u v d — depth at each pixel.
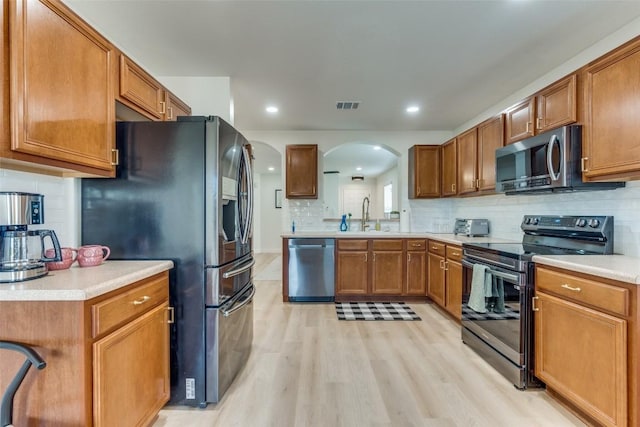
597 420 1.62
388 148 4.99
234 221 2.21
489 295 2.45
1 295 1.19
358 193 10.03
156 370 1.71
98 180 1.91
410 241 4.16
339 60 2.63
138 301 1.54
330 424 1.77
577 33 2.23
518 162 2.60
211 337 1.92
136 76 2.01
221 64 2.69
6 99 1.21
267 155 6.48
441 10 1.98
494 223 3.65
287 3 1.91
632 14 2.02
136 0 1.88
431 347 2.76
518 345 2.12
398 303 4.16
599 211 2.28
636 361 1.46
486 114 3.86
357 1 1.90
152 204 1.91
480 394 2.05
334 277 4.19
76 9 1.94
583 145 2.04
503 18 2.06
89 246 1.73
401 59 2.62
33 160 1.34
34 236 1.45
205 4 1.92
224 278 2.01
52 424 1.23
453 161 4.04
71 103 1.49
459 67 2.75
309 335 3.04
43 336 1.22
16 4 1.22
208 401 1.93
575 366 1.75
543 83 2.92
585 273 1.70
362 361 2.50
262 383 2.19
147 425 1.65
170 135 1.91
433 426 1.75
